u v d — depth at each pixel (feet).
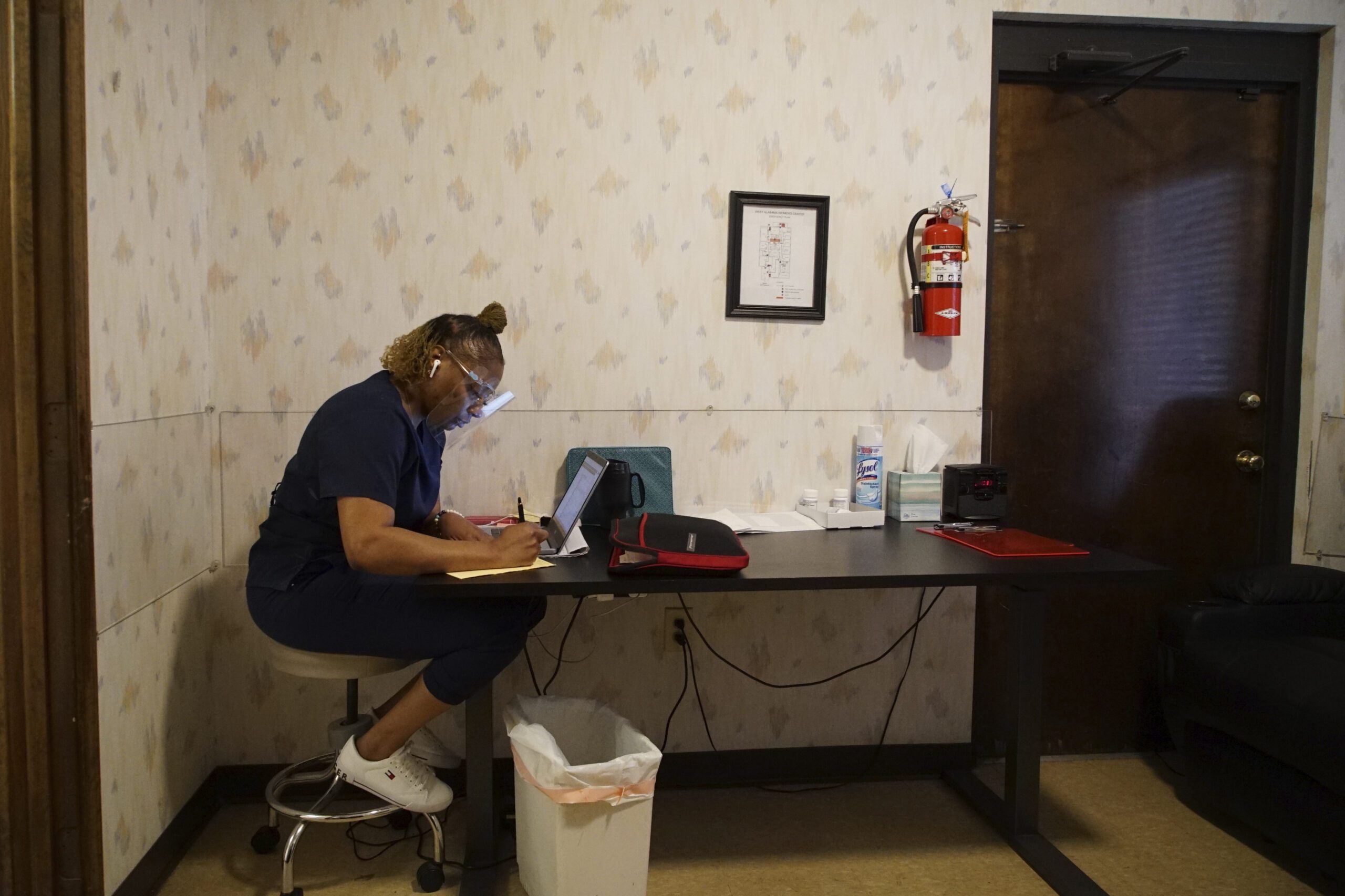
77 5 4.91
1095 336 8.30
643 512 7.55
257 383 7.27
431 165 7.30
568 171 7.43
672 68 7.48
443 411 6.07
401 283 7.33
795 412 7.80
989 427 8.02
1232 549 8.61
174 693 6.55
